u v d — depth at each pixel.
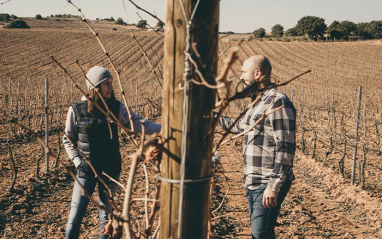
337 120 15.63
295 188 7.03
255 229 2.54
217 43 1.46
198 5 1.38
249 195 2.60
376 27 97.00
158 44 57.00
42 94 18.62
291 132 2.40
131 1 1.65
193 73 1.40
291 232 4.86
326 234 4.83
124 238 3.69
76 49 52.84
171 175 1.46
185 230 1.46
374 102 21.05
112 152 2.87
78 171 2.83
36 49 50.72
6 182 6.39
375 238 4.71
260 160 2.51
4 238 4.29
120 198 5.70
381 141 11.60
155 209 1.66
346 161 9.26
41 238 4.36
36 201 5.62
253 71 2.50
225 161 8.88
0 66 39.25
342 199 6.36
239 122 2.76
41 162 8.09
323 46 65.75
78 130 2.85
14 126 10.71
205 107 1.43
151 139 1.47
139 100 21.38
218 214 5.30
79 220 2.79
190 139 1.43
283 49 61.94
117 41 59.41
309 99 22.06
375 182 7.47
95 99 2.74
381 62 52.69
